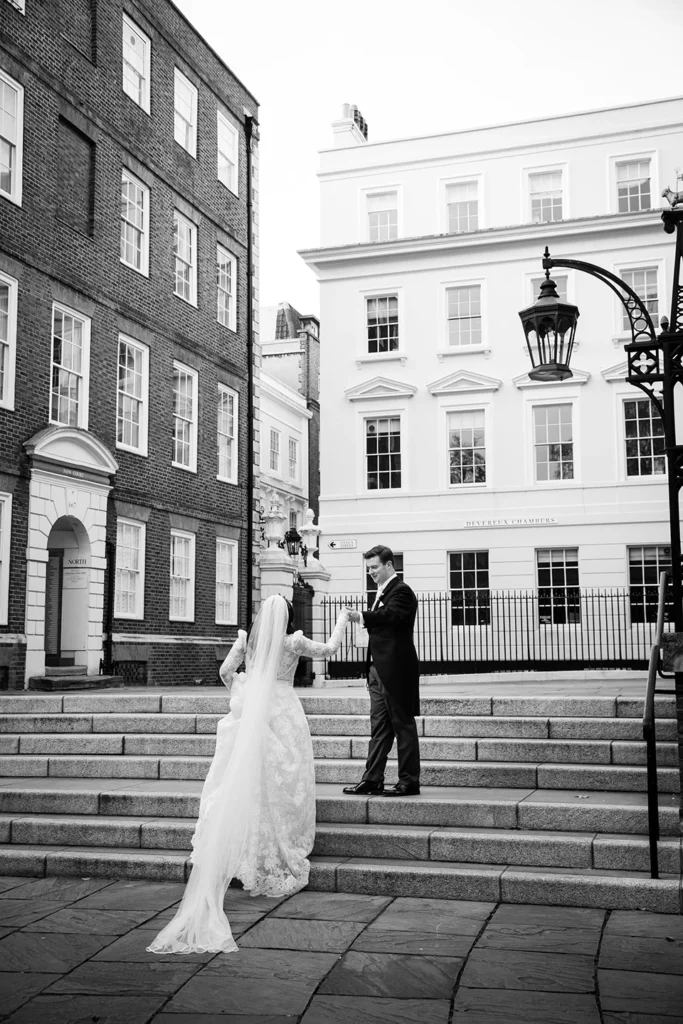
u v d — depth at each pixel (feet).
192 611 74.79
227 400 83.97
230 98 86.84
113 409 65.36
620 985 16.01
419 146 101.65
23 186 57.06
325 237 103.55
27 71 57.82
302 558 78.95
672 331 28.22
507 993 15.75
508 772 26.09
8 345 55.11
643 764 26.21
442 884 21.48
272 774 22.11
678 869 21.29
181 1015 15.12
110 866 23.47
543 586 94.07
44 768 29.55
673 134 95.20
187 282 78.02
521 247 97.45
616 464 92.79
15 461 54.90
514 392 96.27
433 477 97.66
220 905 19.56
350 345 101.76
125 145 68.18
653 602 90.84
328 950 17.98
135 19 70.49
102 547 62.85
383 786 25.55
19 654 54.19
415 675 25.34
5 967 17.31
